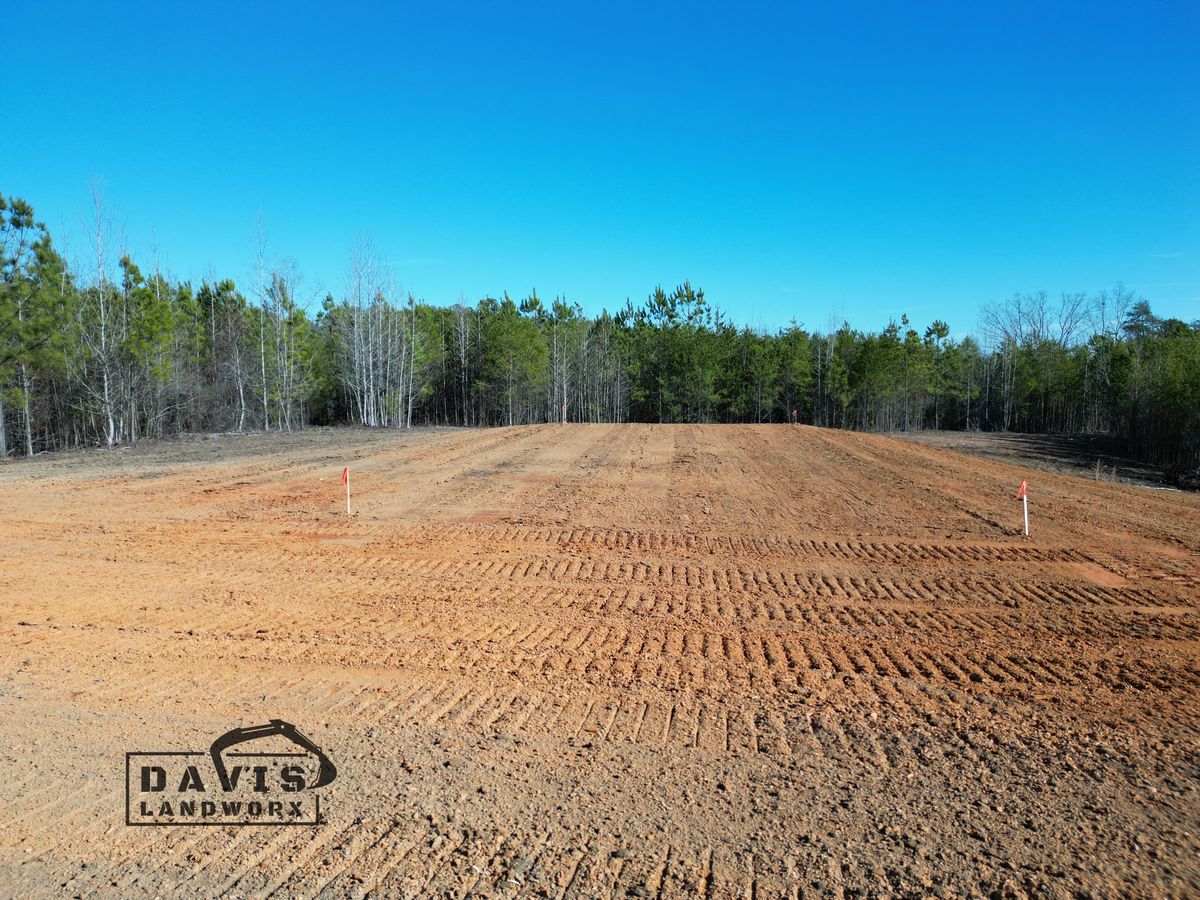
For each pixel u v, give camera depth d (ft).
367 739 18.79
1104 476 76.64
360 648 25.45
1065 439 126.11
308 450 89.15
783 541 42.86
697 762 17.63
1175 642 26.25
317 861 13.91
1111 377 139.54
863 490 61.16
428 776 16.94
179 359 131.54
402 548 41.19
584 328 207.21
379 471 71.51
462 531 45.65
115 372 109.19
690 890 13.06
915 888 13.12
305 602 31.07
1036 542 42.22
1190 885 13.20
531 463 77.41
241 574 35.70
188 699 21.25
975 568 36.81
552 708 20.66
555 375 192.13
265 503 55.01
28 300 89.15
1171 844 14.42
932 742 18.71
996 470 73.51
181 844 14.48
